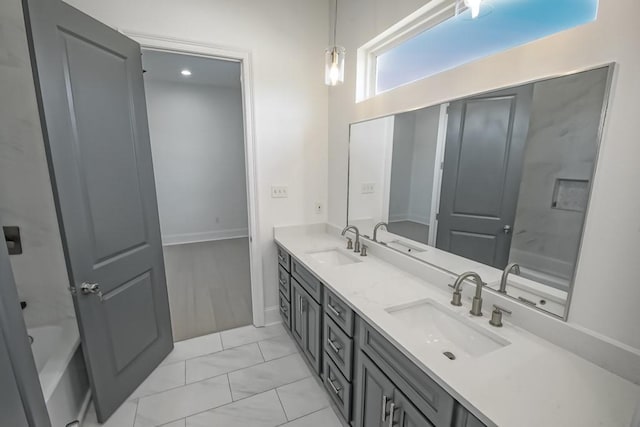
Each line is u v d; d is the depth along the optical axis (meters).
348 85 2.21
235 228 5.36
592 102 0.92
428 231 1.63
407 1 1.59
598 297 0.94
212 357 2.17
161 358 2.10
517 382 0.87
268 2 2.17
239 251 4.58
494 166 1.26
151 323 2.00
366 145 2.07
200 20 2.01
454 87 1.41
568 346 1.01
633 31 0.82
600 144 0.91
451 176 1.46
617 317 0.90
